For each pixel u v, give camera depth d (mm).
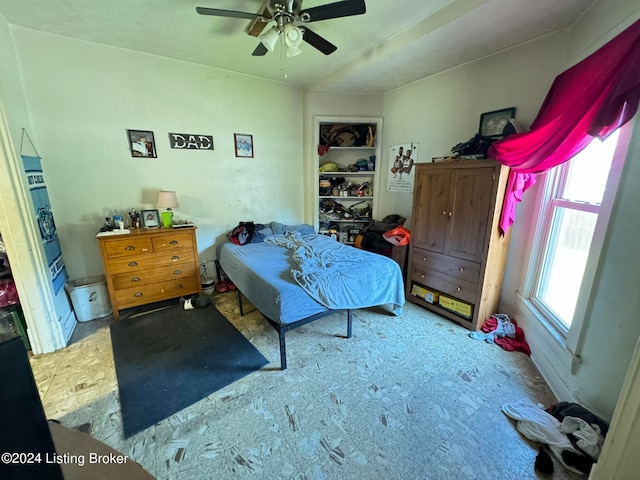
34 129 2418
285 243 3146
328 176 4242
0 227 1952
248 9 2062
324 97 3801
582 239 1861
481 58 2611
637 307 1284
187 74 3037
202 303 2977
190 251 3008
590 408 1503
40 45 2359
